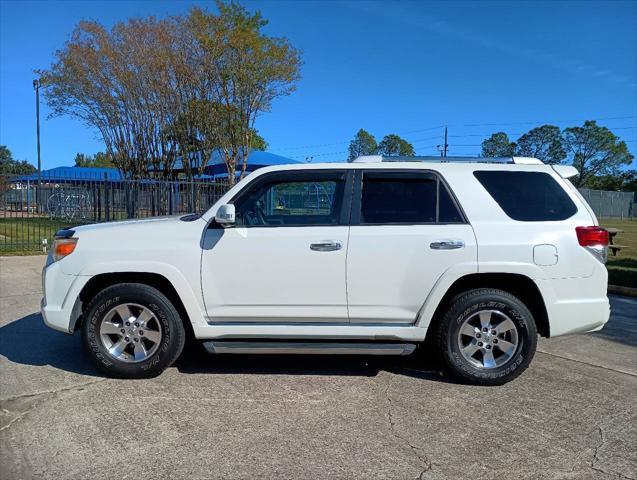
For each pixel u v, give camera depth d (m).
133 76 23.12
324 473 3.14
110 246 4.54
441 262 4.43
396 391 4.44
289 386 4.53
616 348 5.83
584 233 4.51
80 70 23.06
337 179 4.67
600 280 4.52
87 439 3.52
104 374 4.68
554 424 3.84
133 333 4.59
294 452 3.38
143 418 3.85
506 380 4.53
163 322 4.55
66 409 3.99
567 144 81.31
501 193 4.61
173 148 24.67
